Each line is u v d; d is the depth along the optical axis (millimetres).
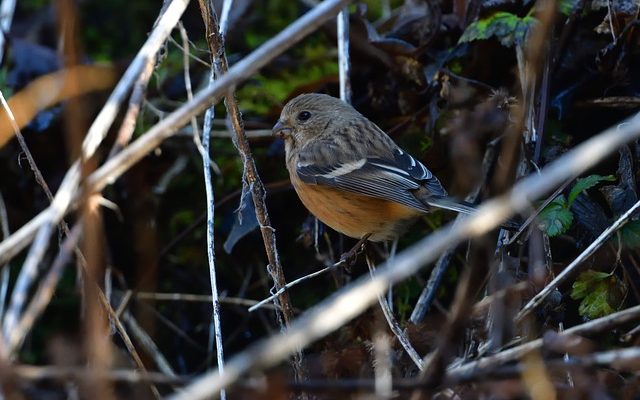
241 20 12891
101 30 13648
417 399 6098
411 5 11555
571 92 9672
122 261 11844
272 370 7977
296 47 12594
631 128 5473
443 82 10250
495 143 9383
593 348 7656
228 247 10203
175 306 11664
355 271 10664
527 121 8977
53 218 5855
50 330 11438
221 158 11789
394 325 8273
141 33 13672
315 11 6328
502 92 9352
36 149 11758
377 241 9930
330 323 5289
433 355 6160
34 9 13555
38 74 12094
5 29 11781
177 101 12133
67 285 11539
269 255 8484
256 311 11367
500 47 10047
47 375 5555
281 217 11234
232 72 6281
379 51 10883
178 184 11875
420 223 10562
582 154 5441
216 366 11312
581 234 8820
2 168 11781
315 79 12141
